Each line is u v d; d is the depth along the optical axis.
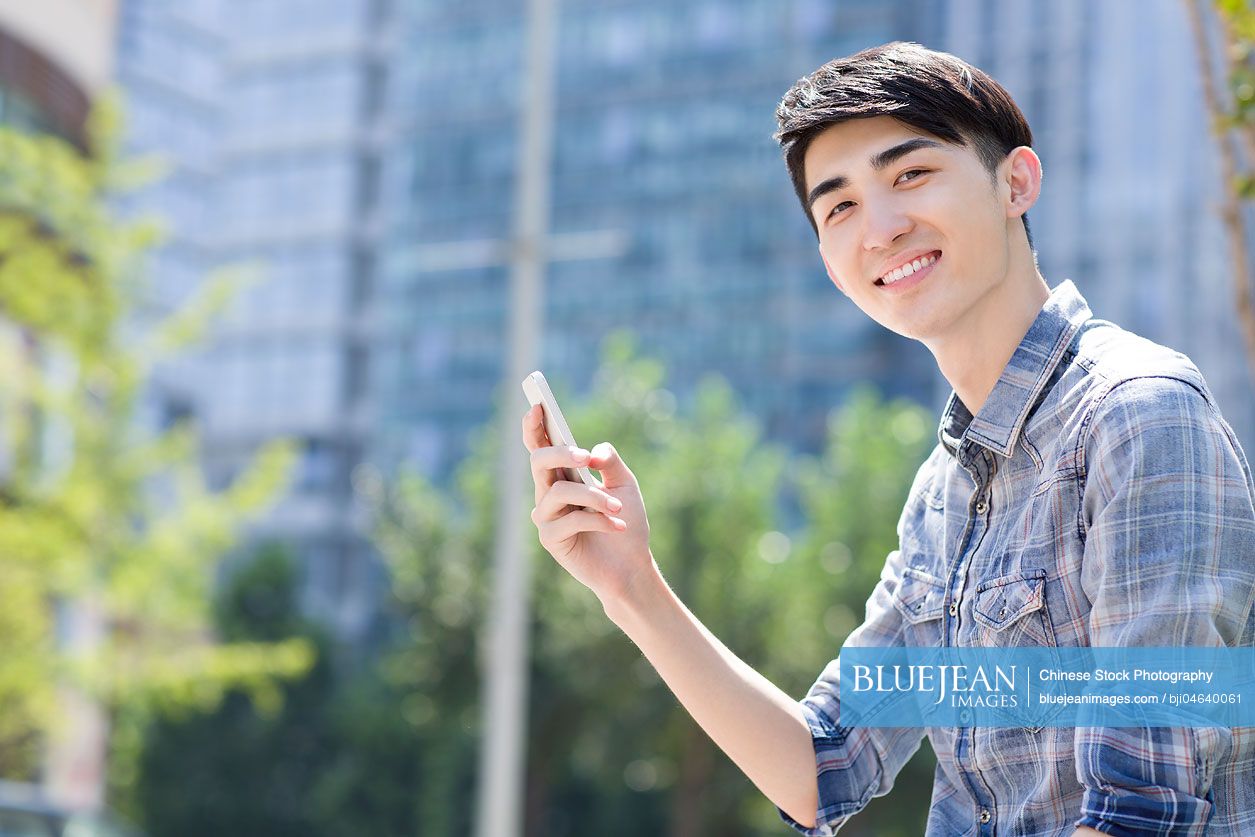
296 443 24.33
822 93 2.72
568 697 37.09
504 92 82.62
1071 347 2.58
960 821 2.69
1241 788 2.38
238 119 88.62
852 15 75.62
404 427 80.62
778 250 75.75
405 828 43.69
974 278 2.64
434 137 83.50
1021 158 2.71
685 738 36.75
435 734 41.81
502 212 81.31
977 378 2.70
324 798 44.38
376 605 78.81
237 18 89.56
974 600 2.61
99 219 22.78
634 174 79.00
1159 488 2.31
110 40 30.83
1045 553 2.49
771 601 35.84
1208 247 65.06
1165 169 66.88
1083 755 2.28
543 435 2.99
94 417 22.91
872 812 35.97
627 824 44.88
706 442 37.31
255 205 87.44
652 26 80.00
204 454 84.69
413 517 39.09
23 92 28.09
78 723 25.94
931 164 2.64
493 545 38.22
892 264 2.67
